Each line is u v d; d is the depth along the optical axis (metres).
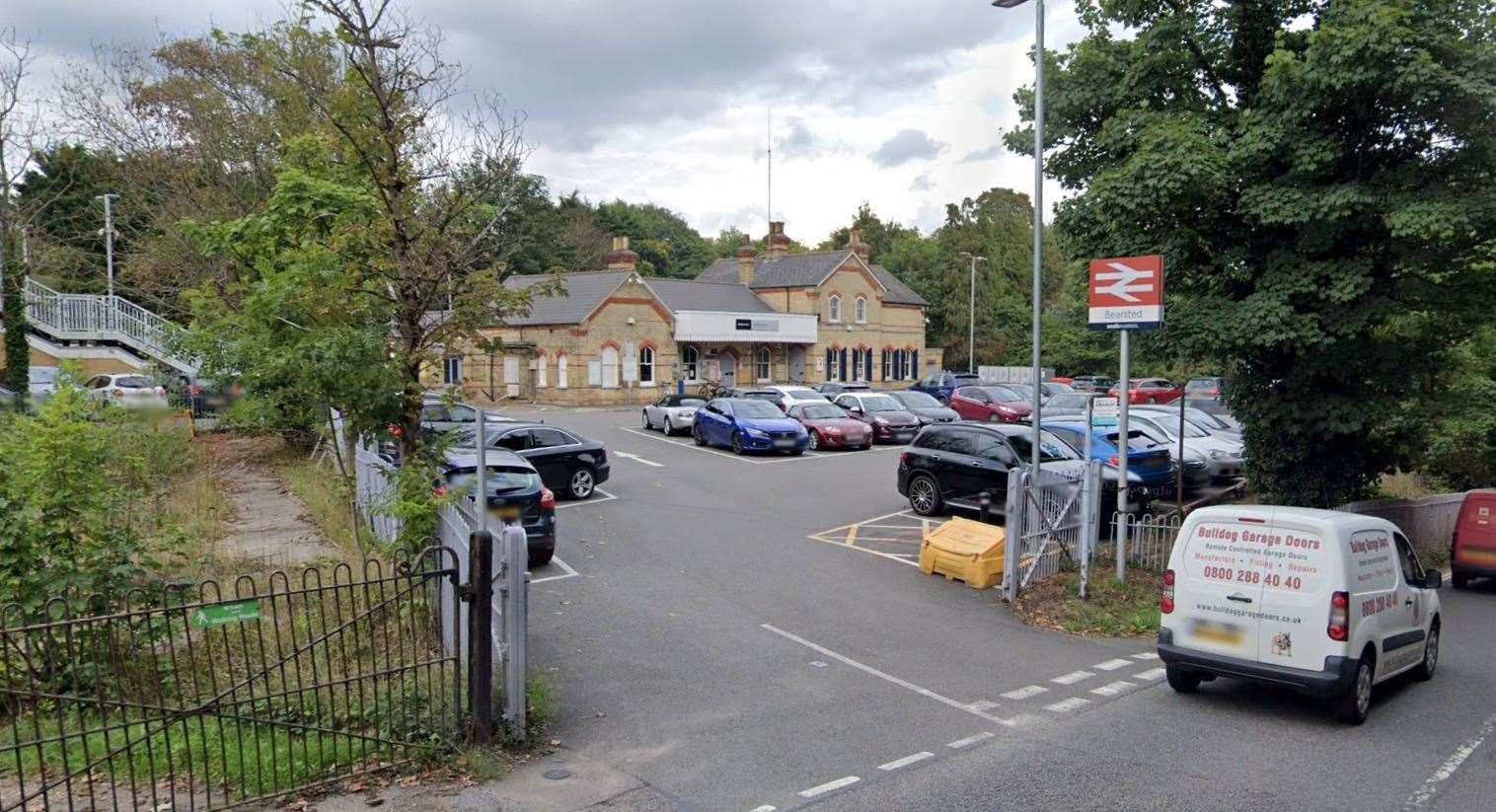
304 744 6.43
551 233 59.53
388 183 9.84
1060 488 13.30
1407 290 14.23
